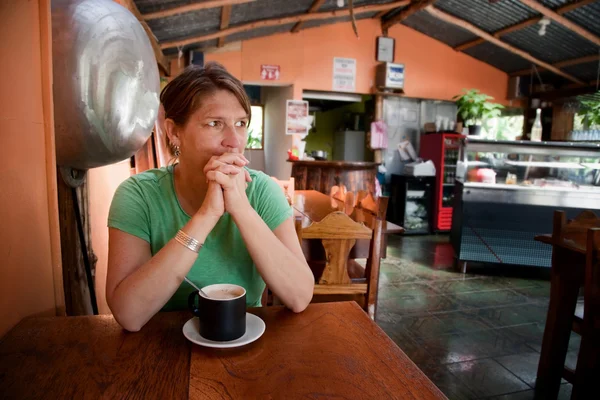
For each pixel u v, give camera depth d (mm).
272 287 1123
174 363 885
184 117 1105
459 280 4523
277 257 1118
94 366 869
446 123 7875
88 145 1497
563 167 5090
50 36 1158
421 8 6504
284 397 771
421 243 6406
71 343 965
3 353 916
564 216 2330
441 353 2832
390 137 8008
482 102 7105
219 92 1086
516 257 4723
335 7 6363
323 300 2293
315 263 2545
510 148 5004
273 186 1329
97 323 1075
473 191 4727
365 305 2164
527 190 4672
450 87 8188
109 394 773
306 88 7438
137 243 1160
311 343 979
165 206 1207
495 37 6898
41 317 1117
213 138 1104
